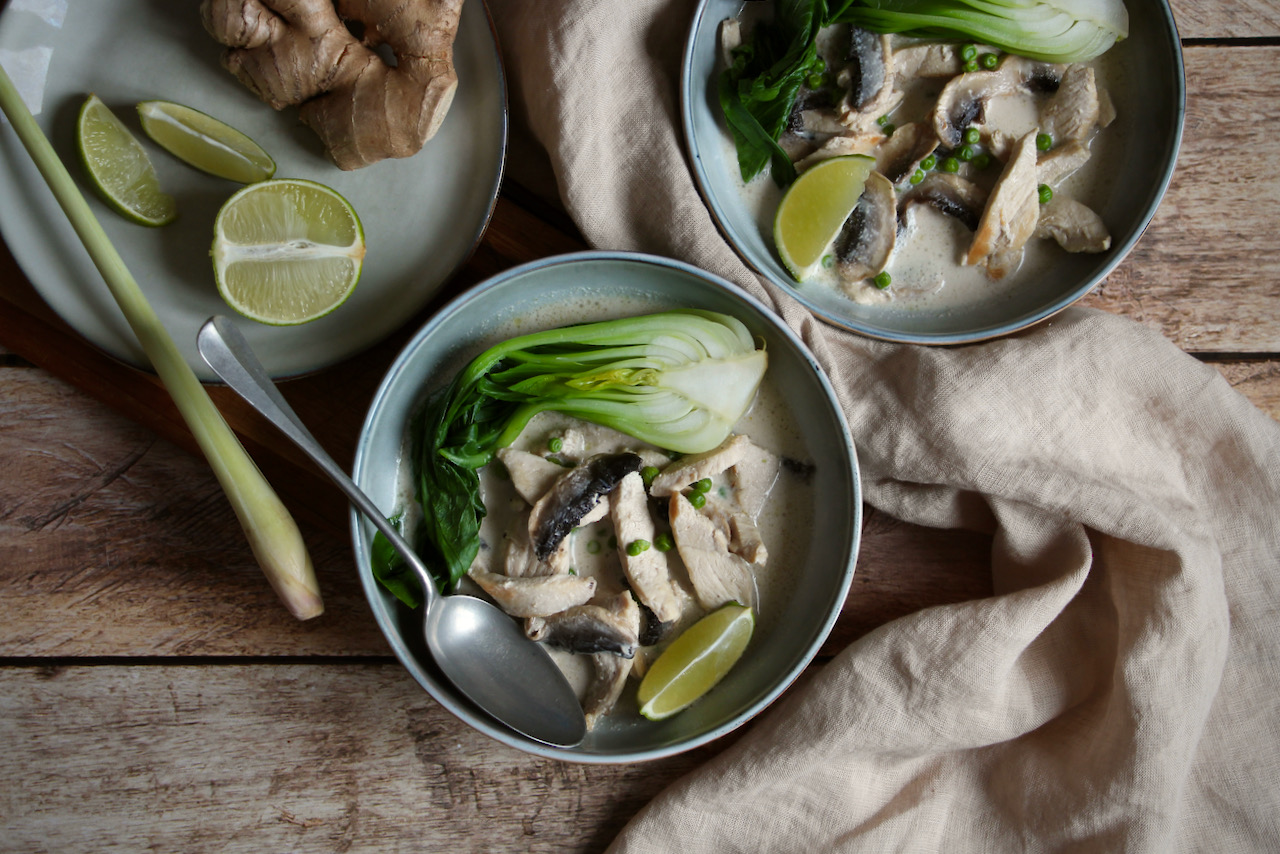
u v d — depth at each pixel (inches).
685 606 24.2
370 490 23.5
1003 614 24.1
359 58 23.2
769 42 25.0
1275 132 25.9
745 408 24.1
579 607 23.5
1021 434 24.2
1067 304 23.9
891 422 24.4
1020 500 24.4
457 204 24.2
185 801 25.1
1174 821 24.3
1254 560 25.1
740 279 24.4
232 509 25.1
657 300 24.2
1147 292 25.9
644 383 23.6
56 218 23.7
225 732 25.1
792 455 24.3
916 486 25.1
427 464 23.5
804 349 23.3
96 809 25.0
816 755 24.3
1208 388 24.6
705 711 23.9
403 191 24.3
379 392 22.5
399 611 23.5
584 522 23.8
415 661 22.5
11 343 24.3
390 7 22.9
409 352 22.6
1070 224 24.8
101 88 23.9
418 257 24.2
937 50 25.1
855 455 23.4
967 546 25.6
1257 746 24.9
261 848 25.1
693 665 23.6
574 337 23.5
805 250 24.7
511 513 24.1
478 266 25.0
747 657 24.2
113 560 25.0
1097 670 25.0
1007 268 25.1
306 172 24.3
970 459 24.1
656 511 24.3
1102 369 24.6
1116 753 24.4
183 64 24.0
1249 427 24.6
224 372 22.1
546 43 24.0
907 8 24.6
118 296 23.2
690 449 23.9
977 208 25.0
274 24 22.9
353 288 23.6
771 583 24.3
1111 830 24.4
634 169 24.4
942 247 25.3
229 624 25.1
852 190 24.6
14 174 23.6
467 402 23.5
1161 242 25.9
